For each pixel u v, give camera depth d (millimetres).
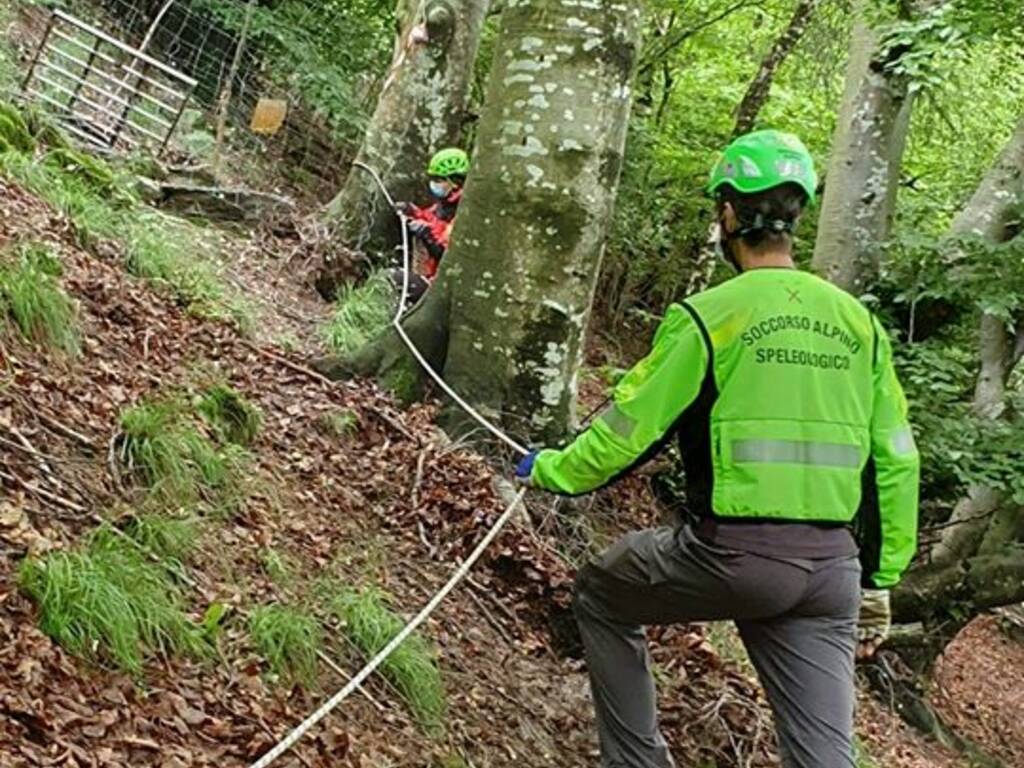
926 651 10258
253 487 4969
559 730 4664
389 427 6152
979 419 8695
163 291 6809
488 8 11375
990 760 10289
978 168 15516
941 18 8312
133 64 13023
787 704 3223
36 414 4539
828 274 10195
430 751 4043
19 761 2922
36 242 6020
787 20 16125
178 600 3955
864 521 3330
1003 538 10031
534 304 6293
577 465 3297
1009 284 8703
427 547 5406
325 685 4066
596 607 3705
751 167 3291
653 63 16094
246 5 13578
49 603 3512
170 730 3393
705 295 3246
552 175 6242
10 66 10375
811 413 3158
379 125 10828
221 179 11047
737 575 3150
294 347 7402
